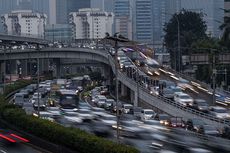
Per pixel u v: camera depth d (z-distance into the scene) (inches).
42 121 2450.8
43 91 6077.8
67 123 3164.4
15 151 2225.6
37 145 2393.0
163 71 6186.0
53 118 3383.4
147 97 4357.8
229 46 6240.2
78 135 1962.4
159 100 4042.8
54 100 5344.5
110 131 2815.0
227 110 3686.0
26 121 2662.4
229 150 2192.4
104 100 4987.7
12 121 2965.1
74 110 4079.7
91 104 5157.5
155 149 2165.4
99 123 3193.9
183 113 3575.3
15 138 2667.3
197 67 6323.8
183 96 4028.1
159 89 4549.7
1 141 2559.1
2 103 3452.3
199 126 2977.4
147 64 6653.5
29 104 4343.0
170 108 3806.6
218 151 2151.8
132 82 4911.4
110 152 1679.4
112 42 2231.8
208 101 4313.5
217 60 4133.9
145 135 2677.2
